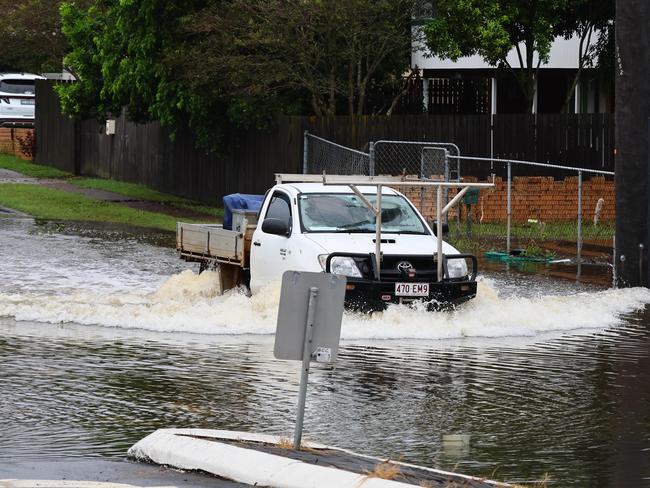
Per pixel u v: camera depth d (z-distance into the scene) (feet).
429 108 243.60
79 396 78.13
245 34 212.84
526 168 220.43
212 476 58.23
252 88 211.00
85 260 157.28
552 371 88.99
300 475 55.16
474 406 77.05
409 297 106.01
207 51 214.48
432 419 73.31
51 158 327.47
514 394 80.94
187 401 76.95
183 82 222.07
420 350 97.09
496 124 219.20
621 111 135.23
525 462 63.67
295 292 59.00
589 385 84.07
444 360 92.73
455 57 218.79
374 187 120.98
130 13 226.58
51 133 327.06
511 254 171.53
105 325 108.17
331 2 204.95
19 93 362.12
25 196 247.29
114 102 246.47
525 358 94.22
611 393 81.51
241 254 120.47
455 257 108.99
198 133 232.12
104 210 228.22
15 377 84.12
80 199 245.86
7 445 65.31
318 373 86.89
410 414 74.59
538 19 222.07
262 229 113.39
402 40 217.77
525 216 214.69
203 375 85.35
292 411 74.49
